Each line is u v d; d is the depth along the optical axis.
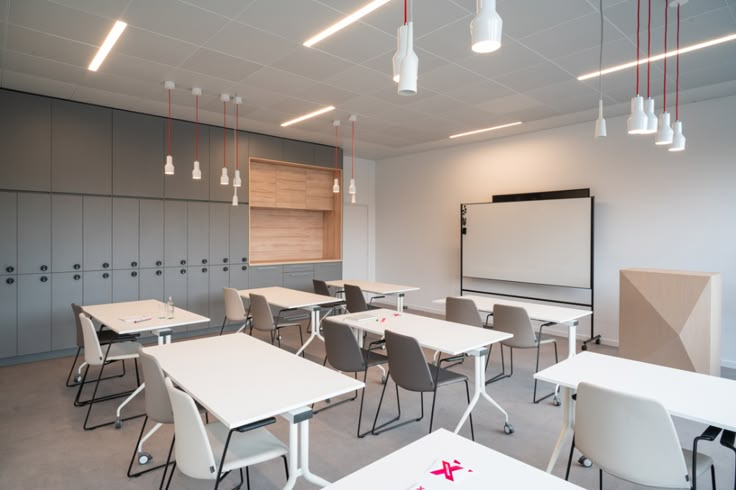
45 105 5.06
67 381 4.21
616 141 5.83
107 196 5.50
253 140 6.87
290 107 5.49
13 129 4.86
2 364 4.88
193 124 6.22
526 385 4.29
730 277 4.95
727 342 4.95
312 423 3.42
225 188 6.55
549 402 3.86
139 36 3.57
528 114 5.76
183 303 6.14
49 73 4.38
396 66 1.79
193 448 1.80
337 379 2.23
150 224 5.84
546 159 6.57
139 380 4.34
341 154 8.22
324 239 8.61
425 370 2.85
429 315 7.93
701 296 4.02
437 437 1.58
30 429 3.28
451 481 1.29
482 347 3.10
